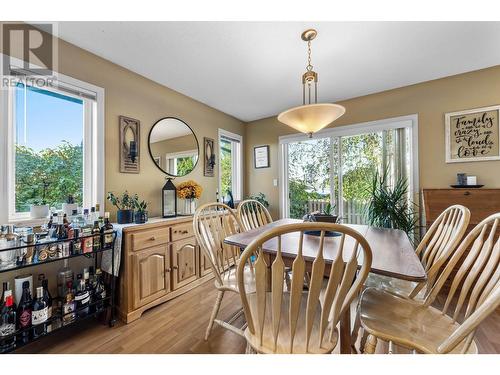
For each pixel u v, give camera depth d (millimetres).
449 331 980
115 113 2139
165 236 2076
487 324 1628
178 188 2613
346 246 1271
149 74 2365
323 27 1670
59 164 1822
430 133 2549
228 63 2156
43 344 1494
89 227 1628
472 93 2340
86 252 1558
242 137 3988
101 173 2012
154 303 1936
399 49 1947
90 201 1984
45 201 1742
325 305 835
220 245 1772
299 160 3566
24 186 1637
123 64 2162
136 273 1812
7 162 1522
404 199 2662
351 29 1693
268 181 3830
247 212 2244
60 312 1511
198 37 1774
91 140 1998
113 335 1591
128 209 2018
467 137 2365
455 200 2189
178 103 2818
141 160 2373
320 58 2080
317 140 3395
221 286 1481
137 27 1654
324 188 3320
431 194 2305
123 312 1766
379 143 2881
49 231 1478
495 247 958
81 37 1761
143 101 2396
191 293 2238
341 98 3035
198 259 2426
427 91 2562
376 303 1175
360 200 3020
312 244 1323
